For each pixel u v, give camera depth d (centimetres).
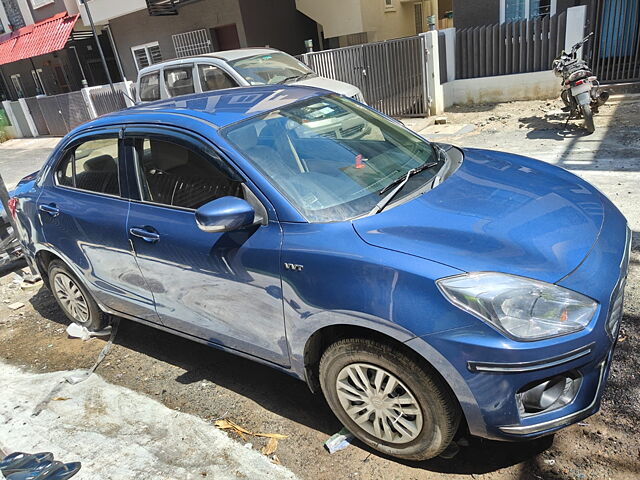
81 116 1755
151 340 404
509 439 217
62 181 383
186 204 297
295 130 306
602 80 925
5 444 308
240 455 271
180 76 845
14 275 602
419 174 296
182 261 295
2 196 566
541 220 245
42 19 1966
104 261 353
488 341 201
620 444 239
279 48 1584
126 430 304
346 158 298
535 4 996
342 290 229
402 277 216
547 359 201
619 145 651
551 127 784
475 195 268
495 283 207
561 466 233
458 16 1062
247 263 263
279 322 264
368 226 243
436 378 219
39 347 425
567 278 214
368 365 237
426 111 992
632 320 320
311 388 274
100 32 1922
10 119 2050
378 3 1555
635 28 869
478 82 1011
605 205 277
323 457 261
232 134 288
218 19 1501
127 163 327
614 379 277
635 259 386
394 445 245
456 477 237
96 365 378
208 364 359
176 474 264
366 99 1052
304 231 248
